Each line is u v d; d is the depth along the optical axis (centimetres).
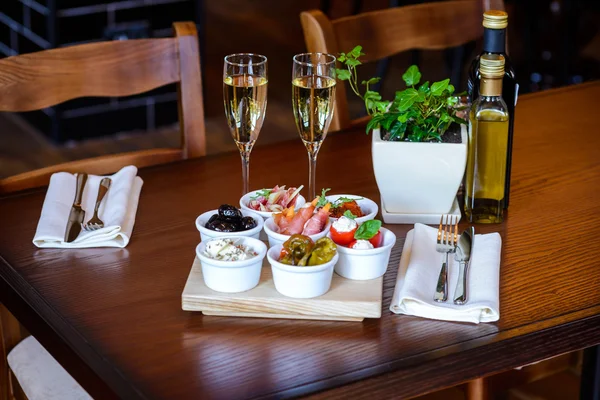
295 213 120
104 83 162
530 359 106
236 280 107
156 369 97
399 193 132
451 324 107
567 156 159
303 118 128
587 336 109
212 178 150
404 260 119
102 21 374
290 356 100
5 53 400
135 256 123
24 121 397
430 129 131
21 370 144
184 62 167
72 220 130
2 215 136
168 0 393
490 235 125
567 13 410
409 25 183
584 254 124
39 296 112
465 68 427
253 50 480
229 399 92
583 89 195
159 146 378
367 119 183
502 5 189
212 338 103
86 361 98
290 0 558
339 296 107
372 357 100
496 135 128
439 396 163
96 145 376
